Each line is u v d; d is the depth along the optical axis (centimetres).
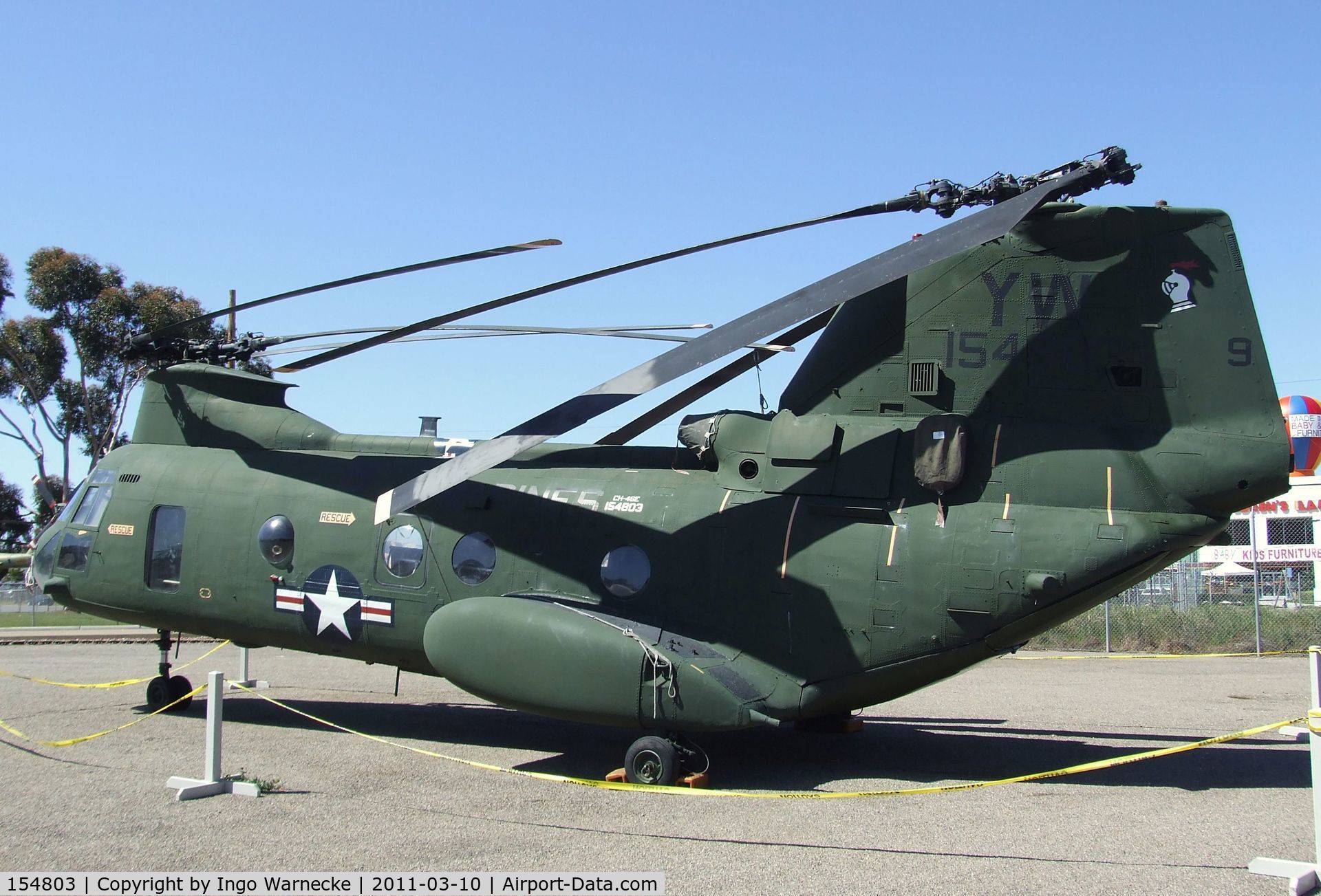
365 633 1105
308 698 1447
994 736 1159
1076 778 937
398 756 1024
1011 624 881
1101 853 679
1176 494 859
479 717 1291
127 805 793
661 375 898
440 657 962
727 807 817
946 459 909
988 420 928
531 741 1118
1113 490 872
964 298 953
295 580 1134
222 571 1167
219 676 852
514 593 1037
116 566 1218
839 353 997
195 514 1193
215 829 729
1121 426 894
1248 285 877
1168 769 977
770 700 919
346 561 1114
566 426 899
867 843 707
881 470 941
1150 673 1752
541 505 1058
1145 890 598
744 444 1000
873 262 896
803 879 624
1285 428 846
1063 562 861
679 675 875
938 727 1220
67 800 806
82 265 3906
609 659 891
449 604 997
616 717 895
